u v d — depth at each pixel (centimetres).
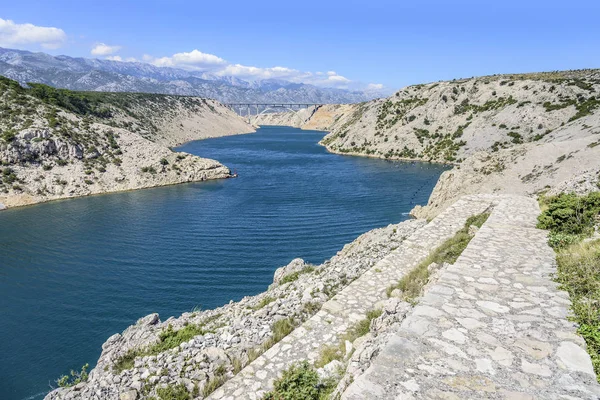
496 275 974
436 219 2020
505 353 636
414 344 673
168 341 1476
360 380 594
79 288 3875
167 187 9969
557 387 551
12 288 3891
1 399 2389
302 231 5747
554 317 745
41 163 9100
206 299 3634
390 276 1483
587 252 1020
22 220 6638
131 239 5428
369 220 6344
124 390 1085
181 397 1010
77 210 7381
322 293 1517
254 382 995
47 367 2700
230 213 6944
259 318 1423
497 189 5725
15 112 9819
